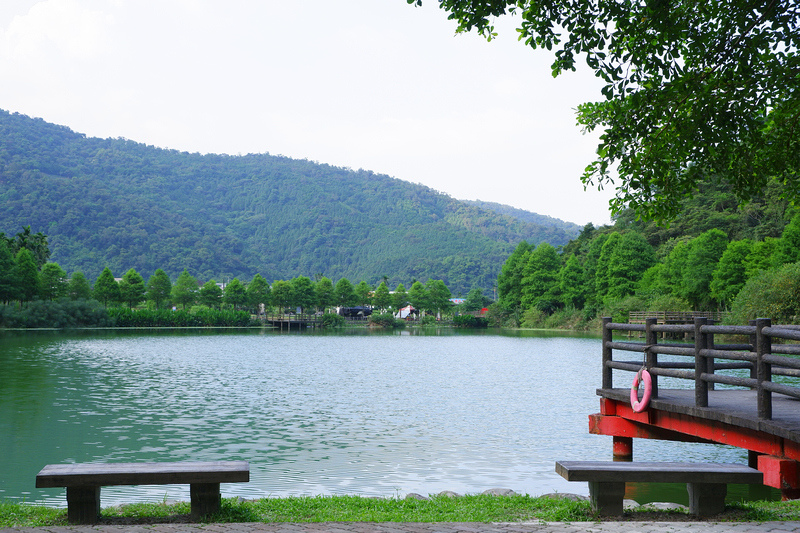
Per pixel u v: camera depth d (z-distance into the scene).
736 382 8.14
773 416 7.87
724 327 8.39
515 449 16.53
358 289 162.62
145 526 6.21
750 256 64.62
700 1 8.88
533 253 122.81
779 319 48.56
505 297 135.12
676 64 9.01
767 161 9.81
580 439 17.91
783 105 9.30
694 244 73.19
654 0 8.38
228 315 127.38
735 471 6.54
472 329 127.00
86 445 16.91
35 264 96.88
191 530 6.02
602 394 11.16
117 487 12.55
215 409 23.62
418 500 8.45
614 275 92.94
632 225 112.88
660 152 9.62
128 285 123.31
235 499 7.82
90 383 31.27
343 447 16.77
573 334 94.25
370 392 28.95
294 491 12.34
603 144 9.80
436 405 24.89
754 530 6.05
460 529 6.10
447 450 16.38
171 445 16.98
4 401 24.98
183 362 44.84
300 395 27.80
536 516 6.95
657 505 7.97
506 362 46.16
